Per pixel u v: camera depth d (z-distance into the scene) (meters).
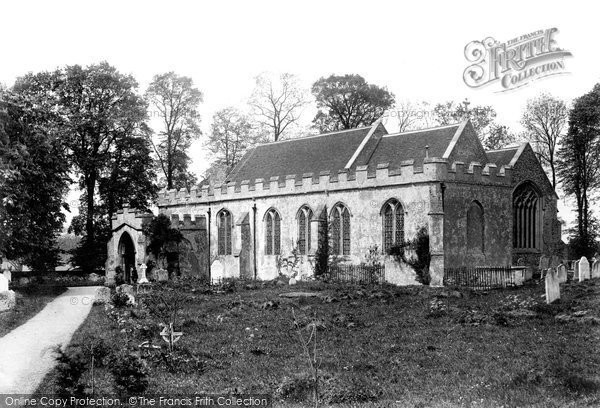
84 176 65.19
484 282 40.78
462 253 45.34
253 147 67.81
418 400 15.32
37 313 30.55
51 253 62.56
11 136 38.75
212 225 62.22
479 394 15.59
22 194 37.88
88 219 65.31
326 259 50.84
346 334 24.62
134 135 66.81
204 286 44.97
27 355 19.88
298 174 56.53
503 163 51.88
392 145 52.84
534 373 16.92
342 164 53.38
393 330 25.08
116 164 64.75
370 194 48.16
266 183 56.44
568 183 66.12
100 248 65.88
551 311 27.22
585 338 21.69
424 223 44.31
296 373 18.19
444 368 18.55
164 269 54.97
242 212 59.03
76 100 63.47
